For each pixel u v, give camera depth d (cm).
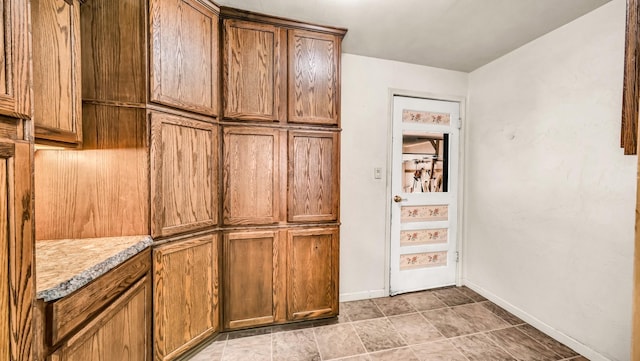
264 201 181
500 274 228
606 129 155
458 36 199
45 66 99
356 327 195
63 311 83
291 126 184
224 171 175
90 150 131
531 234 200
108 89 131
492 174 236
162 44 138
